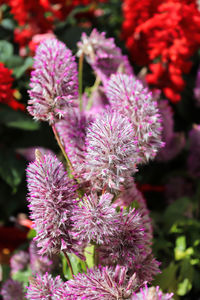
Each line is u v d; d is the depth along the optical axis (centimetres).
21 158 100
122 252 49
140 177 107
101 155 47
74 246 48
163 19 97
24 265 80
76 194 49
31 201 48
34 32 111
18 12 109
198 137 98
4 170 97
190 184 105
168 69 103
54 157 49
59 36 115
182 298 75
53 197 47
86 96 72
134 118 50
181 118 119
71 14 136
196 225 79
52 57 50
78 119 54
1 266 93
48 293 50
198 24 95
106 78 66
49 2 115
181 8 95
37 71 50
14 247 101
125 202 58
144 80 85
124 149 47
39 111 50
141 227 50
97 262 53
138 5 104
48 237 48
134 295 45
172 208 88
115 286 47
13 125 93
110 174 47
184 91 119
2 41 113
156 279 68
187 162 101
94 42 66
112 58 66
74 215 47
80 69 67
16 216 110
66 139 53
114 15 142
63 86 50
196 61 128
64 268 62
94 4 136
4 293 71
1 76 79
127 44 110
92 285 47
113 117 47
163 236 79
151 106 51
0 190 105
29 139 99
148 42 106
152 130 50
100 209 47
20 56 113
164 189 107
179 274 75
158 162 100
